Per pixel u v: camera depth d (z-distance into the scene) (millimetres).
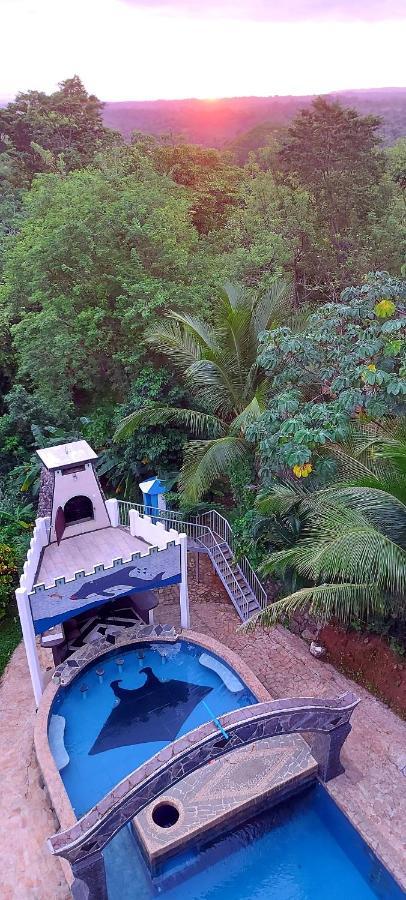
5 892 10125
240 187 37281
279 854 10695
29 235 23266
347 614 13820
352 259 28984
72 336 21469
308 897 9977
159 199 24156
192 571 18328
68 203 22250
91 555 14930
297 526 15000
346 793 11445
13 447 23375
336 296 27719
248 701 13500
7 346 27219
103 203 22000
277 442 13406
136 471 20625
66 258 21859
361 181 34688
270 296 18734
